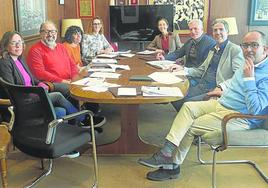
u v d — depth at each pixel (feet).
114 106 14.15
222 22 10.46
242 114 7.05
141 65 11.23
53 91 10.16
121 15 17.19
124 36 17.46
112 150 9.55
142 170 8.74
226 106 8.05
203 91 10.73
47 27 10.93
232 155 9.61
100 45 15.65
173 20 17.31
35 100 6.53
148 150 9.54
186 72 10.42
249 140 7.18
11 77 8.77
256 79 7.30
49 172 8.57
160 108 14.17
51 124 6.43
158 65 11.11
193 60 12.66
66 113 9.37
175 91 7.73
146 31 17.25
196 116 8.02
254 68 7.36
